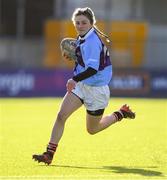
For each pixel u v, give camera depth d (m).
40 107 69.81
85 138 40.03
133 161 29.48
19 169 26.34
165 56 100.12
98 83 26.92
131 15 106.56
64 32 97.81
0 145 35.94
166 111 66.06
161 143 37.66
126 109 29.44
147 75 91.69
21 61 98.19
